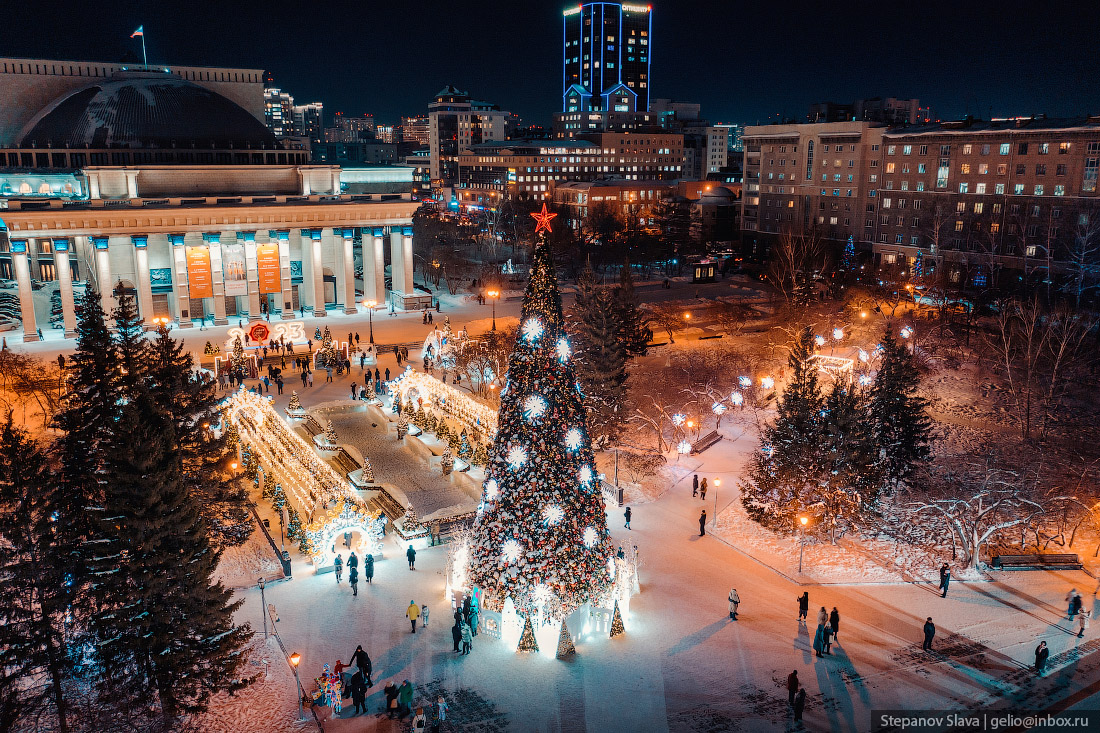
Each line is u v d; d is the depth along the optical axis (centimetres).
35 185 9425
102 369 3266
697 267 11681
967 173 10156
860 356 6588
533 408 2861
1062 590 3509
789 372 6775
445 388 5366
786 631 3142
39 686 2733
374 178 11975
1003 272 9519
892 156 11075
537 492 2892
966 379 6819
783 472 4009
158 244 9094
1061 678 2855
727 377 6762
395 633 3100
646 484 4659
